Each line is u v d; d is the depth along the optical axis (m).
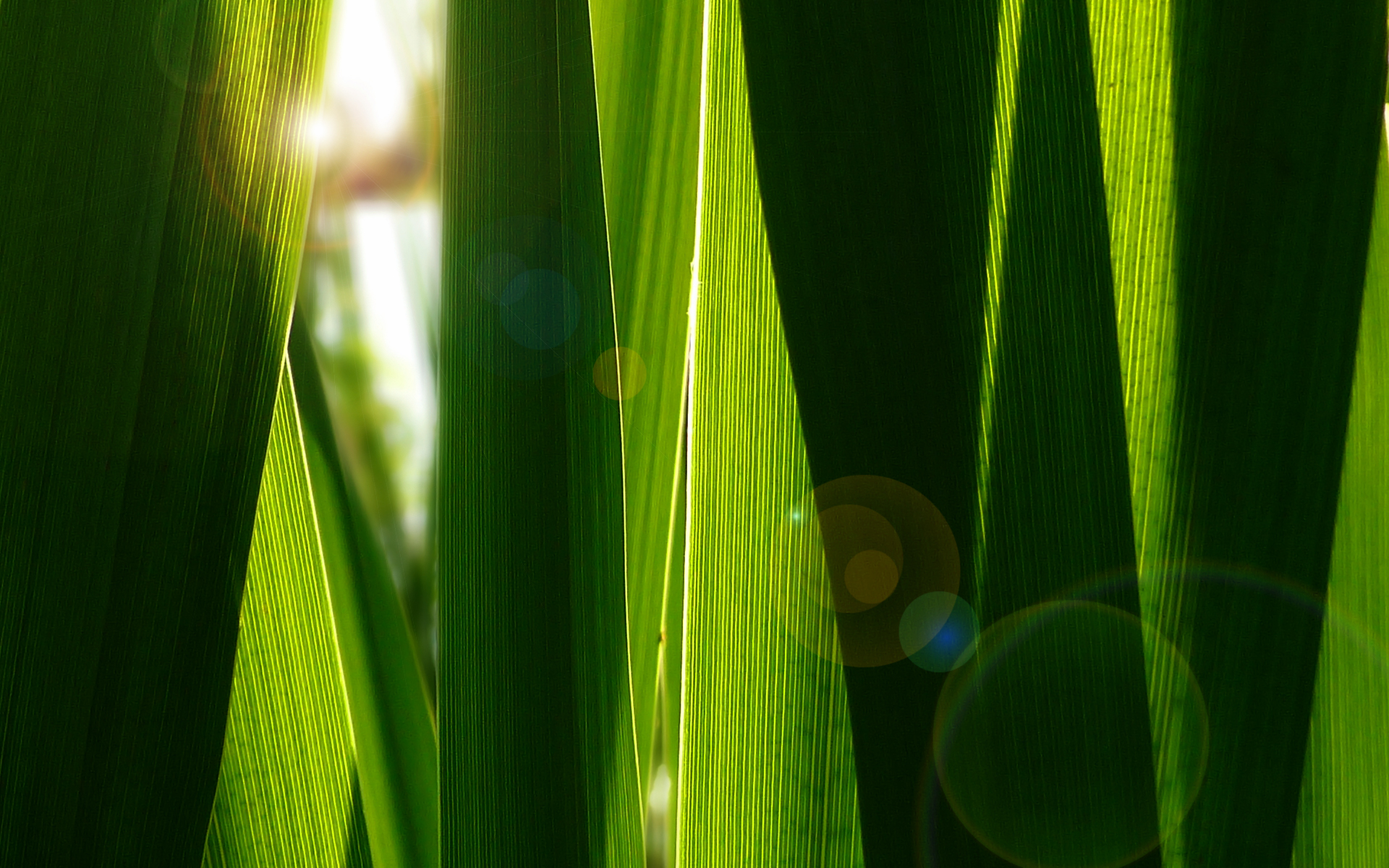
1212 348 0.42
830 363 0.42
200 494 0.42
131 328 0.42
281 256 0.42
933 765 0.41
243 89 0.42
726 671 0.44
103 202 0.42
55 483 0.42
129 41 0.42
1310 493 0.42
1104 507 0.41
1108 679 0.41
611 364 0.44
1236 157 0.42
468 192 0.43
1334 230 0.42
